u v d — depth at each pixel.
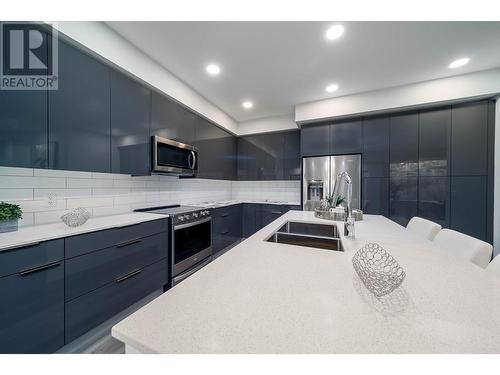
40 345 1.10
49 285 1.14
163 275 1.94
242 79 2.41
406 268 0.77
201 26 1.60
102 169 1.62
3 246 0.97
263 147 3.80
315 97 2.88
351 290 0.60
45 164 1.29
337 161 2.95
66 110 1.39
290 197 3.96
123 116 1.79
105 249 1.42
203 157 2.95
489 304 0.54
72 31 1.40
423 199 2.54
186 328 0.44
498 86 2.17
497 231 2.29
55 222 1.58
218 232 2.94
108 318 1.44
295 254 0.92
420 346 0.40
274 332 0.43
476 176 2.35
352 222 1.25
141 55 1.91
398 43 1.80
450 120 2.44
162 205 2.66
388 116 2.71
